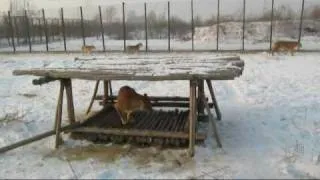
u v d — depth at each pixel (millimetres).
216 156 4574
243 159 4473
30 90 9273
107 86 6488
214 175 4031
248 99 7699
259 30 28797
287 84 9398
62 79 5059
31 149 4980
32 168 4375
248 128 5691
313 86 9070
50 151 4898
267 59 14805
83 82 10195
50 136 5430
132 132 4949
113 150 4883
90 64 5539
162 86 9430
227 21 30984
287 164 4301
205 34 29156
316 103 7223
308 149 4812
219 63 5270
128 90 5348
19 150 4949
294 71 11562
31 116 6598
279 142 5066
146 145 5020
